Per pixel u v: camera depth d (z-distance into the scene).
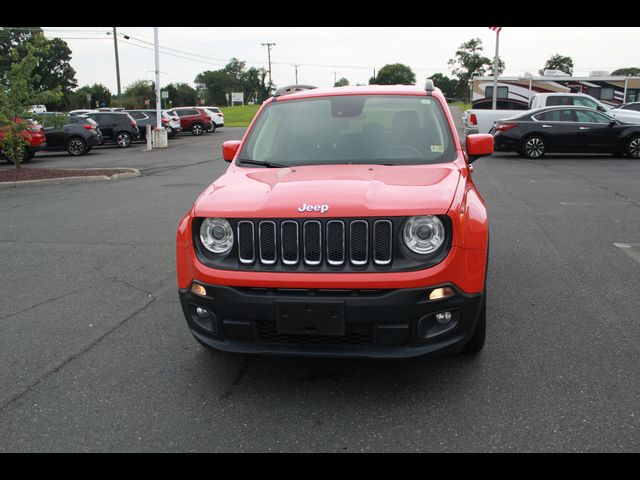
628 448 2.85
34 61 15.54
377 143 4.26
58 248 7.36
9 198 11.95
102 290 5.61
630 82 30.55
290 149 4.32
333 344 3.23
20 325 4.73
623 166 14.96
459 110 58.62
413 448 2.91
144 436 3.08
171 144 29.89
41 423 3.24
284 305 3.13
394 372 3.73
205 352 4.14
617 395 3.35
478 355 3.93
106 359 4.05
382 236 3.12
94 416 3.30
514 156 18.09
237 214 3.24
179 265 3.52
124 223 8.84
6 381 3.75
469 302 3.22
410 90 4.78
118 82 48.50
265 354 3.28
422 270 3.09
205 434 3.09
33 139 19.94
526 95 31.22
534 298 5.04
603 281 5.48
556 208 9.25
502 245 6.91
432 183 3.50
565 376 3.60
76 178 14.27
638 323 4.43
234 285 3.21
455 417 3.18
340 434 3.05
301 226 3.15
